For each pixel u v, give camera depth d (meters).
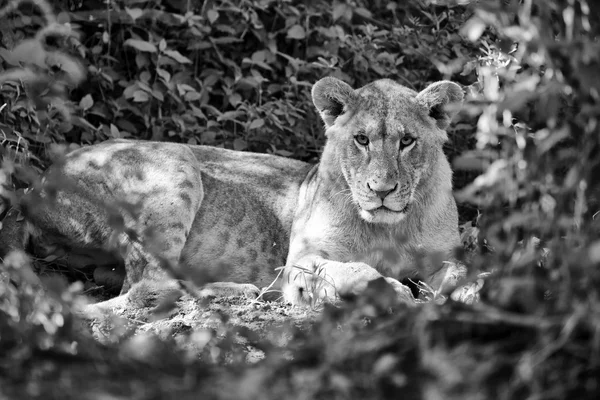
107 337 7.38
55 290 6.18
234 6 14.15
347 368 5.51
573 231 5.68
